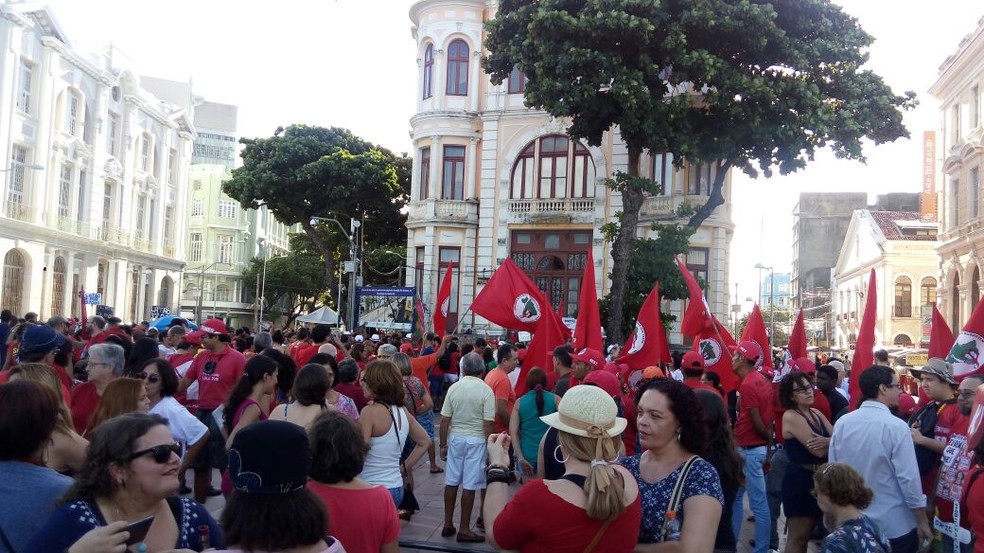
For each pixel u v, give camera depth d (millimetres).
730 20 20859
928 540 5852
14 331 9805
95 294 38250
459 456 8602
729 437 5301
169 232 52594
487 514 3713
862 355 9578
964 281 34875
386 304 39344
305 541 2996
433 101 34438
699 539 3836
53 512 3240
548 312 10688
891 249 48219
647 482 4188
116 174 44469
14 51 35281
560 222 32406
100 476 3211
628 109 21609
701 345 11445
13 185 36438
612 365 9523
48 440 3744
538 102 22781
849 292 57781
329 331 13445
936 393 7066
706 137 23297
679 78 21969
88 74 41500
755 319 11555
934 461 6902
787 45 21594
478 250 33594
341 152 38750
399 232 43219
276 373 7406
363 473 6367
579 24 21297
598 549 3424
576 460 3631
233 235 73062
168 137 51125
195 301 71000
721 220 30469
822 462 6688
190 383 9320
